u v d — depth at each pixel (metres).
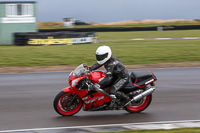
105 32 71.00
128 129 9.55
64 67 23.89
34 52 31.56
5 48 35.44
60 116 11.22
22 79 18.95
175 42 42.28
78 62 26.12
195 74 20.50
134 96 11.34
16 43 38.72
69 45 39.28
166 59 27.67
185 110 11.97
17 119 10.82
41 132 9.27
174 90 15.63
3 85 17.06
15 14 41.12
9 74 20.92
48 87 16.50
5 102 13.25
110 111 11.97
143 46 37.28
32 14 41.81
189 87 16.39
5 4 40.62
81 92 10.75
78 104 11.35
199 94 14.76
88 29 71.38
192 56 29.19
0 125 10.12
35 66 24.33
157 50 33.25
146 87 11.59
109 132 8.91
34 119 10.84
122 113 11.66
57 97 10.90
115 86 10.88
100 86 10.56
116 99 11.16
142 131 9.02
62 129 9.58
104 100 11.00
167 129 9.21
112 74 10.97
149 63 25.78
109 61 10.66
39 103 13.09
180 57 28.66
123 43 41.75
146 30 75.62
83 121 10.60
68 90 10.84
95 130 9.45
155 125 9.93
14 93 15.05
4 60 26.86
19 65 24.75
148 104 11.75
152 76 11.52
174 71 21.78
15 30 41.38
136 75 11.52
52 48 35.31
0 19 40.69
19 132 9.28
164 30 75.94
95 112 11.81
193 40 45.28
